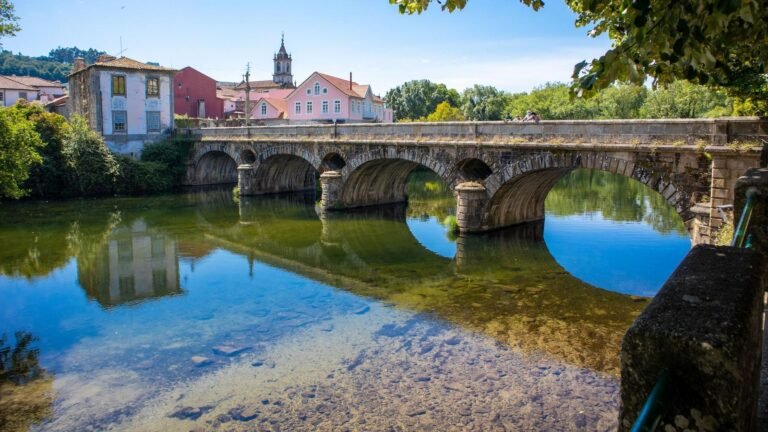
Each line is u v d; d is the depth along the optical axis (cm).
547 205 4022
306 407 1149
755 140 1786
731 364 225
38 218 3594
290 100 7600
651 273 2166
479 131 2791
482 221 2886
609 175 6669
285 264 2420
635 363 249
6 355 1456
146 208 4069
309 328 1593
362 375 1284
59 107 6894
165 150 5175
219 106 7731
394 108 9406
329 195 3766
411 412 1119
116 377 1314
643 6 503
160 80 5425
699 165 2019
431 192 5162
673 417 238
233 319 1689
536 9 841
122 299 1919
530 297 1862
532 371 1286
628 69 580
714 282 286
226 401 1184
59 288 2069
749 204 524
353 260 2495
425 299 1853
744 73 1709
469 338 1491
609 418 1084
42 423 1120
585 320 1622
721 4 455
